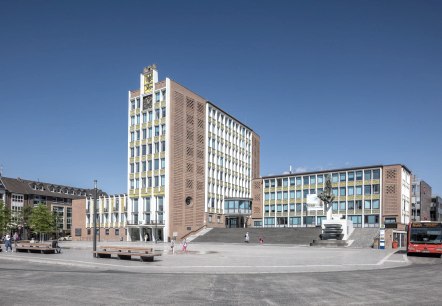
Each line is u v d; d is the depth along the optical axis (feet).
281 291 49.19
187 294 46.52
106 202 288.30
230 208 296.51
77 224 304.71
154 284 54.08
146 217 259.19
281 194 313.32
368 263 89.15
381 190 267.18
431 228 114.01
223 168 303.07
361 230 207.62
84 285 52.80
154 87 264.93
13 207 351.87
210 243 220.64
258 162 362.94
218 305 40.42
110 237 282.56
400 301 43.09
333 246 180.04
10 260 96.68
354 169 279.90
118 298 43.60
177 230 252.62
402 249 160.56
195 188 270.67
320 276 64.80
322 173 294.05
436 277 63.72
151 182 258.57
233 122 322.34
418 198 378.32
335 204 286.25
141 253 89.97
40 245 117.60
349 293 47.93
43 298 43.32
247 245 193.26
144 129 266.77
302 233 222.48
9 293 46.44
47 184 400.47
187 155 266.57
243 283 55.93
